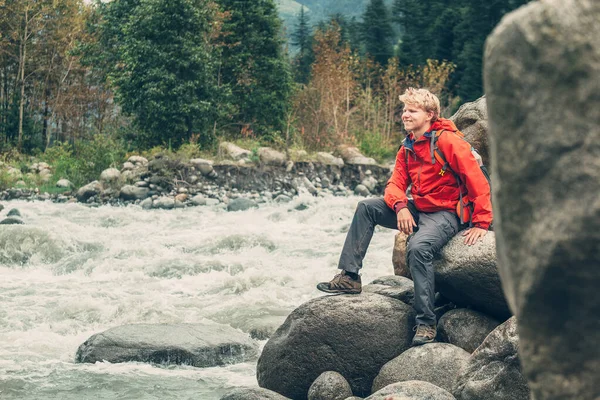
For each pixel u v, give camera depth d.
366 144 24.66
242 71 29.28
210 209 17.66
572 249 1.22
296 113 27.34
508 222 1.30
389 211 4.65
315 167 21.47
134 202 18.78
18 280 9.66
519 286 1.30
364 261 10.24
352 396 4.44
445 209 4.44
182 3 24.66
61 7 35.16
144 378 5.70
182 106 24.42
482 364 3.82
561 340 1.29
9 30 34.25
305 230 13.63
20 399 5.17
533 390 1.34
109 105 36.62
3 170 21.56
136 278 9.80
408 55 46.16
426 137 4.39
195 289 9.11
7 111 33.56
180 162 19.84
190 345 6.18
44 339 6.86
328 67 26.02
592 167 1.20
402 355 4.42
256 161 21.03
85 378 5.68
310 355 4.69
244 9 29.48
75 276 10.10
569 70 1.20
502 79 1.27
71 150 26.53
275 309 8.00
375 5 50.44
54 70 36.25
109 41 31.56
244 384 5.59
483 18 37.81
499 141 1.29
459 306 4.66
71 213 16.47
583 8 1.21
